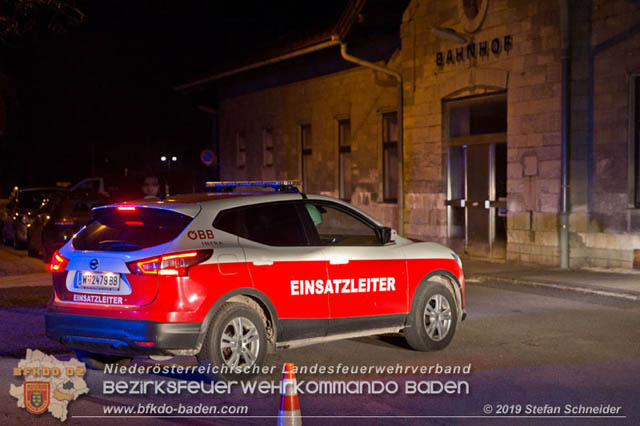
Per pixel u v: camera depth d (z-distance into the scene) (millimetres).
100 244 7047
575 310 11070
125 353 6789
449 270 8602
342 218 15922
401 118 20062
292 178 26156
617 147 14930
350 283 7758
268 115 27484
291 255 7379
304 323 7438
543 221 16078
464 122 18516
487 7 17219
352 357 8195
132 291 6691
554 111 15742
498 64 17062
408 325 8297
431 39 19016
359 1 19078
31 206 22953
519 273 14891
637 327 9766
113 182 36656
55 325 7035
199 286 6699
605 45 15031
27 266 17750
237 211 7203
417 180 19766
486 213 17938
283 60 24922
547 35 15852
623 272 14609
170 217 6945
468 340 9023
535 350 8453
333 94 23797
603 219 15234
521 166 16531
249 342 7051
